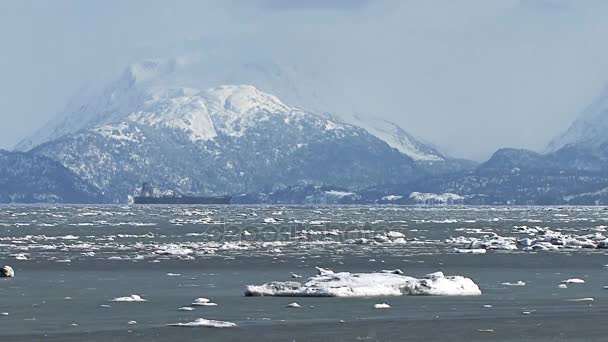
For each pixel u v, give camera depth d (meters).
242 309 120.19
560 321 111.25
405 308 120.81
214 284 151.12
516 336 102.25
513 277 163.00
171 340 99.69
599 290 141.38
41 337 101.44
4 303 127.19
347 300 127.94
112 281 156.00
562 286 146.12
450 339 100.50
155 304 125.81
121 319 112.56
